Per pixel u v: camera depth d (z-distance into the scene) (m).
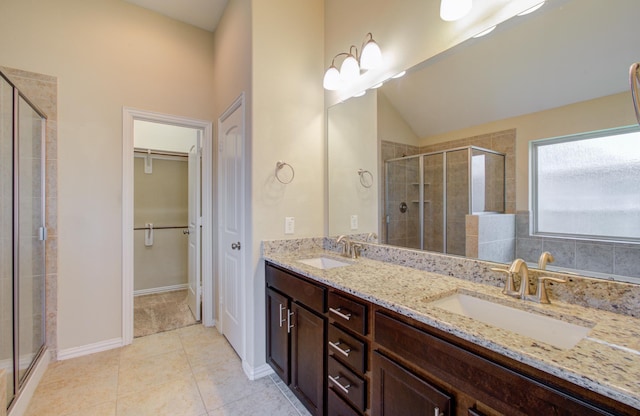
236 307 2.27
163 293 3.84
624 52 0.96
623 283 0.94
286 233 2.09
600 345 0.73
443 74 1.48
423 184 1.60
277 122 2.05
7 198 1.63
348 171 2.07
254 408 1.68
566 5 1.08
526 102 1.20
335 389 1.35
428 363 0.92
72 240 2.21
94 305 2.30
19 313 1.73
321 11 2.29
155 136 3.80
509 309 1.06
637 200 0.93
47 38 2.15
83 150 2.26
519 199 1.22
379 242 1.86
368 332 1.16
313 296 1.50
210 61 2.87
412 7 1.61
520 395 0.70
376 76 1.84
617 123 0.97
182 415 1.62
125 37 2.45
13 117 1.70
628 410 0.56
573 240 1.07
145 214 3.83
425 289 1.20
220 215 2.65
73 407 1.67
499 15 1.23
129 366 2.10
